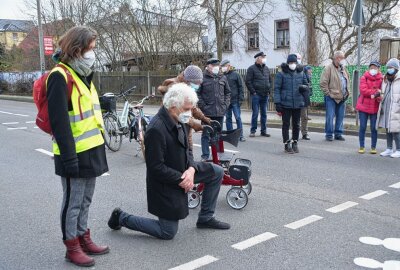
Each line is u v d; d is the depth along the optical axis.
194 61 25.23
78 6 29.75
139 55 27.08
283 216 5.45
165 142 4.40
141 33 26.53
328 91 10.75
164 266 4.14
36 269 4.16
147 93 24.41
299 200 6.09
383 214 5.47
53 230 5.18
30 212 5.85
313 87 16.69
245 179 5.66
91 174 4.04
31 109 21.70
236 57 30.55
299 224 5.16
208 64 8.40
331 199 6.11
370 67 8.88
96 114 4.11
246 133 12.47
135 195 6.52
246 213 5.58
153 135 4.36
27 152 10.05
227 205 5.93
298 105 9.18
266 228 5.05
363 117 9.08
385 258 4.23
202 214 5.05
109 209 5.88
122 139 11.12
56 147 3.99
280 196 6.29
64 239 4.20
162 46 26.31
